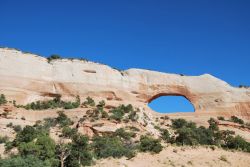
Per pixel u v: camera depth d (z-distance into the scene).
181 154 54.03
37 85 98.19
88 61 111.56
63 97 99.06
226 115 105.38
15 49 104.81
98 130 66.44
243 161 54.03
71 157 47.66
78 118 74.44
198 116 103.19
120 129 66.94
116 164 48.22
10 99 91.44
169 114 100.31
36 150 47.50
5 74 95.62
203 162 51.31
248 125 93.50
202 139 63.75
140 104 105.81
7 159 42.75
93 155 51.38
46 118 75.25
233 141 61.75
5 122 70.62
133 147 56.47
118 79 108.69
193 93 111.25
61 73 103.31
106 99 102.88
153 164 49.16
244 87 113.12
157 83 111.94
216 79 114.88
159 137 69.12
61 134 64.94
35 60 103.62
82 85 102.44
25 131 57.22
